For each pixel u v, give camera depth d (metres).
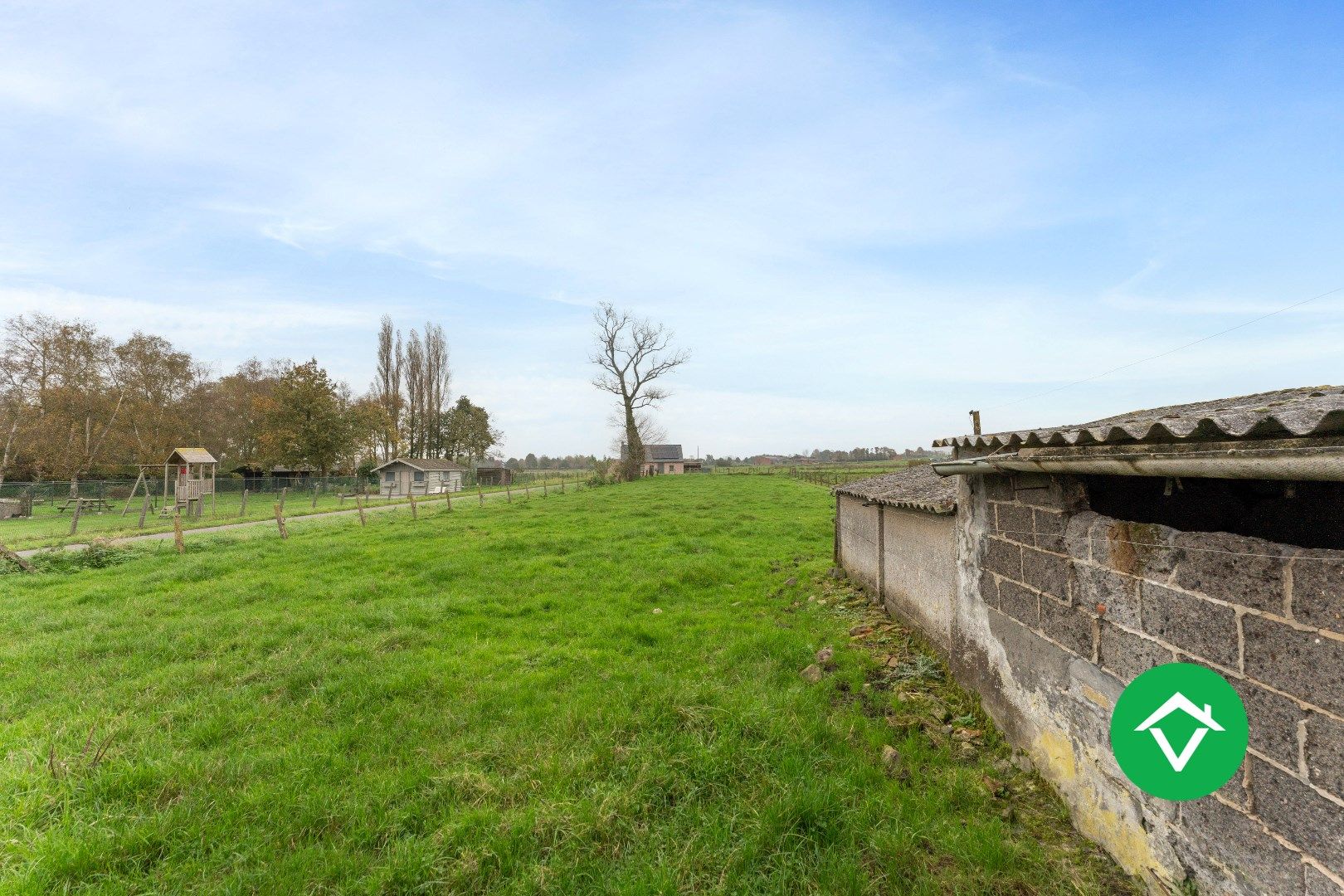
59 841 3.26
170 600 9.14
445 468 47.34
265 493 41.31
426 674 5.85
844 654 6.12
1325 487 3.08
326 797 3.77
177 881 3.11
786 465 81.31
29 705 5.36
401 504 30.77
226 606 8.74
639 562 11.86
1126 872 2.91
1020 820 3.40
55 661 6.48
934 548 5.95
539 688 5.57
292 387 44.50
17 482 37.16
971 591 4.89
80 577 11.13
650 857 3.20
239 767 4.15
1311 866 2.04
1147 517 3.97
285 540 15.47
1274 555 2.21
